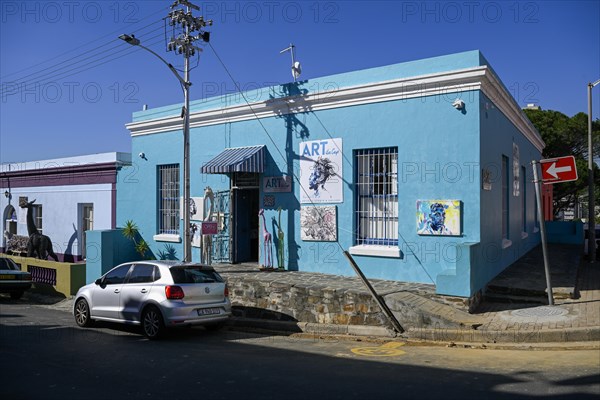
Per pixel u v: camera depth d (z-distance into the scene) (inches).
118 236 661.3
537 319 354.3
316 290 417.7
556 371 257.0
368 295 390.9
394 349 331.0
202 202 608.7
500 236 494.6
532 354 297.7
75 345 361.7
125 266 421.4
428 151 439.2
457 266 384.2
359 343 358.3
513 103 540.7
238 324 444.5
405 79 445.1
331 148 495.2
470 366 275.4
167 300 375.6
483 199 425.4
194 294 384.5
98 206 775.7
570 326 331.6
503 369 265.7
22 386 253.6
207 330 431.8
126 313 401.1
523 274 484.4
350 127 483.8
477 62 417.1
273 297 445.1
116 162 728.3
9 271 655.1
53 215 873.5
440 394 225.5
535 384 235.9
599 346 306.2
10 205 991.6
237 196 586.6
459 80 420.5
